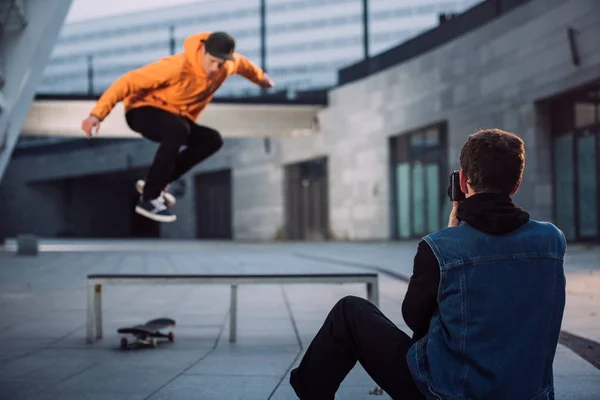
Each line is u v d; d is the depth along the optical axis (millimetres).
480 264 1901
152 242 31656
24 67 11297
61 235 44188
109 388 3559
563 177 15734
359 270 10984
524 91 16203
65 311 6879
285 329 5586
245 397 3355
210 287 8922
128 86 4270
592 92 14602
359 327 2223
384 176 23031
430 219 21141
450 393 1891
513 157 1974
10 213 44719
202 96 4418
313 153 26875
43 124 23469
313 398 2318
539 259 1925
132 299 7734
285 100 25234
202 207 35594
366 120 23766
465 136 18781
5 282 10109
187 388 3545
